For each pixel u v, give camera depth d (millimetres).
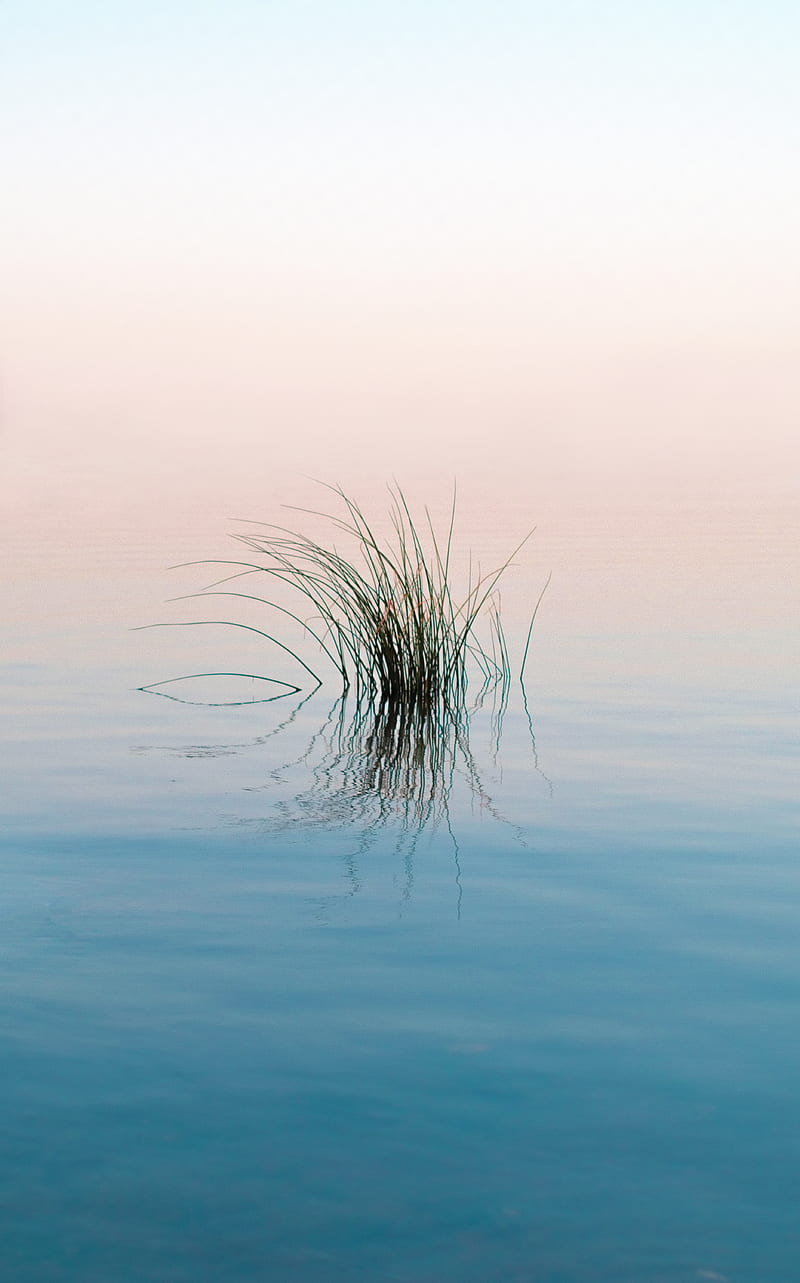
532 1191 2447
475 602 11797
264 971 3584
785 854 4820
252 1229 2328
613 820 5336
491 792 5844
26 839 5008
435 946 3801
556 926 3992
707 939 3865
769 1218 2361
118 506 26547
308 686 8648
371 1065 2979
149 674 8992
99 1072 2939
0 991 3418
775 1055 3031
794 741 6867
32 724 7418
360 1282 2180
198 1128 2684
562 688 8414
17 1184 2469
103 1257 2248
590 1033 3164
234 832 5117
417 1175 2506
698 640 9984
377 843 4973
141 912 4105
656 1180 2484
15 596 12656
